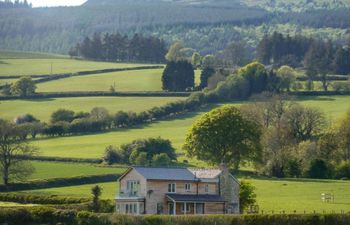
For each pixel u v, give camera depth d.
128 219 184.00
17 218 191.75
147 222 181.88
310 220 178.75
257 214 181.12
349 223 179.25
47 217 191.88
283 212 195.75
